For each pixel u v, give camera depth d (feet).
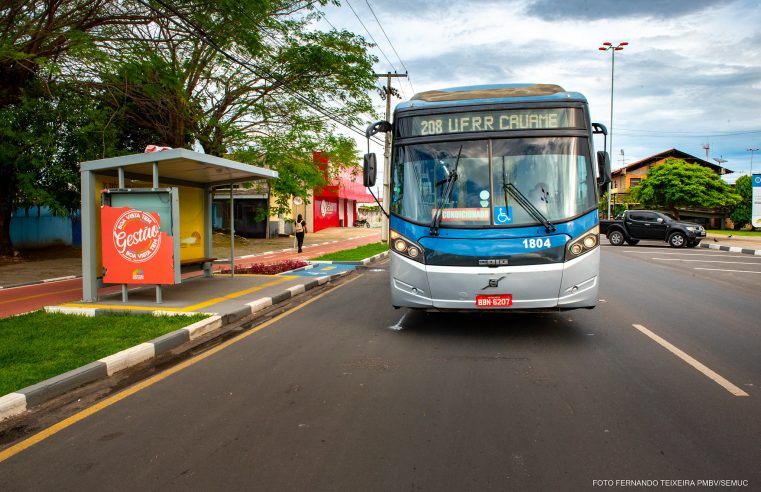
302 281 40.55
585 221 21.71
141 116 76.69
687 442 12.19
